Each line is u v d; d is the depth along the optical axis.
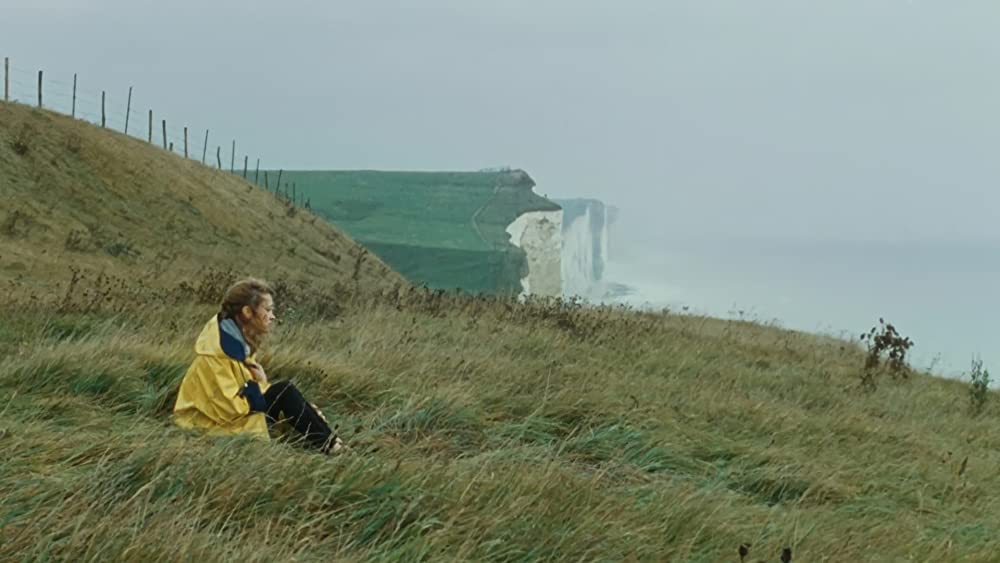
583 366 12.16
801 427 10.88
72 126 37.44
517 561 5.16
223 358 6.86
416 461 6.34
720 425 10.27
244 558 4.47
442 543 5.04
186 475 5.29
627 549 5.46
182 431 6.46
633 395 10.31
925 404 15.61
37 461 5.50
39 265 23.45
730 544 6.02
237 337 6.93
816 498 8.13
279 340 11.16
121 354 8.85
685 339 17.48
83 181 33.72
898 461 10.12
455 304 17.67
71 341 10.58
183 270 29.95
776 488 8.30
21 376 7.78
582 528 5.52
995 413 16.00
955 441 12.42
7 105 35.50
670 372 13.38
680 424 9.70
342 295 18.17
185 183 40.53
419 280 63.25
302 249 43.12
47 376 7.86
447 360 10.62
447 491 5.77
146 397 7.75
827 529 6.87
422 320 14.67
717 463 8.66
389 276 48.28
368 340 11.41
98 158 36.09
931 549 6.82
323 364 9.27
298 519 5.20
